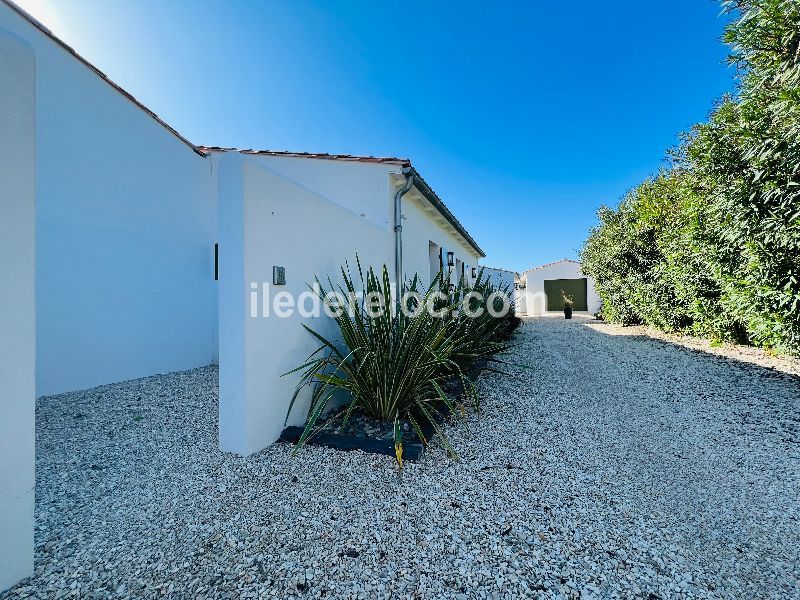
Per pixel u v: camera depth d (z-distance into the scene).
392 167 5.54
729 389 3.99
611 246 9.75
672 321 7.78
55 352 4.09
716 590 1.41
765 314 4.46
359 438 2.61
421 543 1.66
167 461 2.44
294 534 1.72
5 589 1.36
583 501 2.00
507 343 7.30
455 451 2.62
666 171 7.89
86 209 4.36
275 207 2.69
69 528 1.75
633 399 3.81
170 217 5.43
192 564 1.53
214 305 6.16
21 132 1.41
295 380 2.91
